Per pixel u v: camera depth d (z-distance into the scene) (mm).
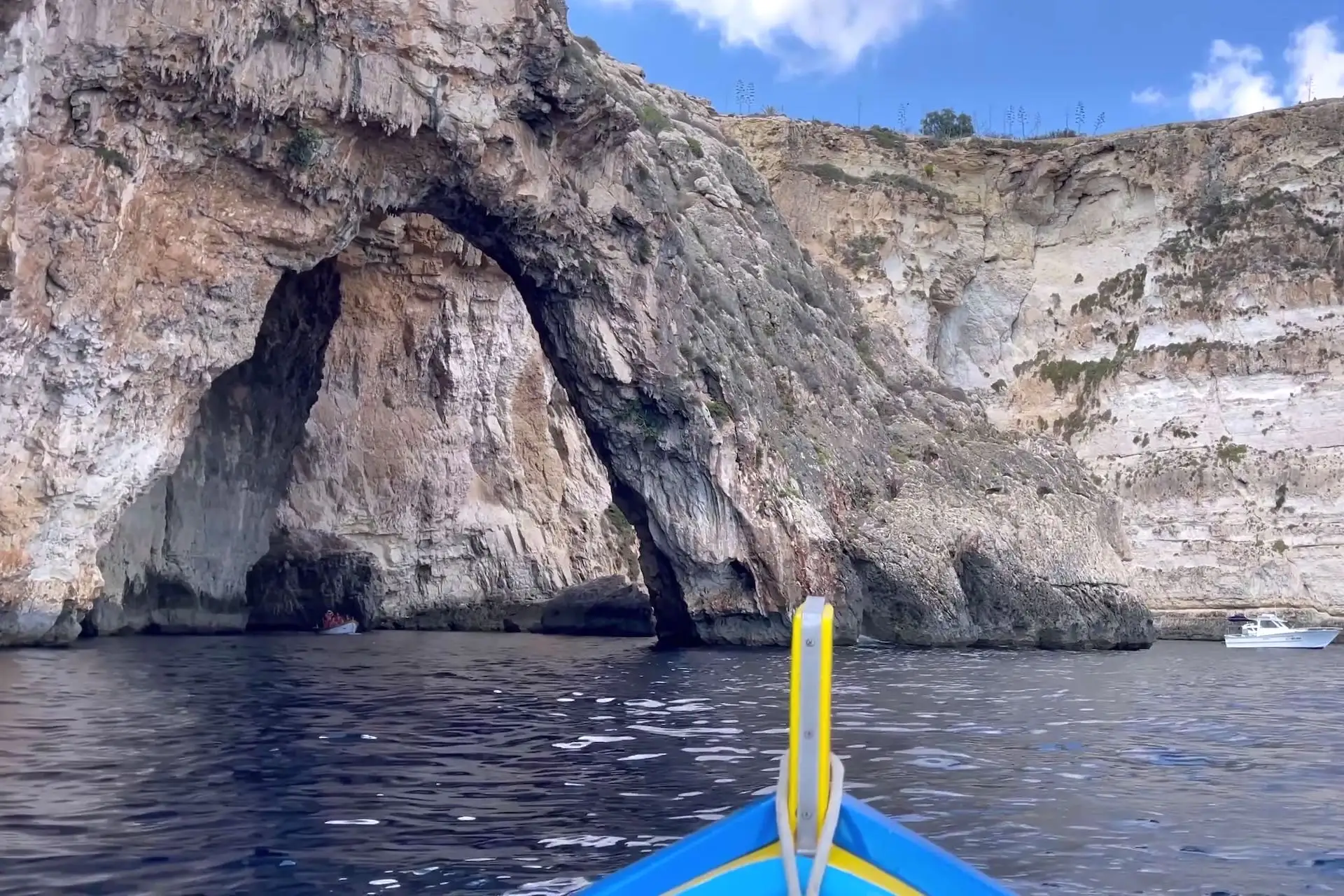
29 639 21703
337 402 35969
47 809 8625
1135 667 27062
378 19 23453
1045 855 8227
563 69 26016
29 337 20375
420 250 36031
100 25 20250
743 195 41188
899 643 31531
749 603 29828
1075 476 38625
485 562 38812
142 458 22641
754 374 32594
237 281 23344
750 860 3734
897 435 36656
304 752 11164
